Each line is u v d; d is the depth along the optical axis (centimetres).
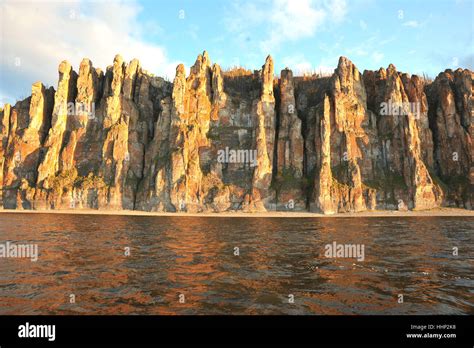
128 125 10506
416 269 1833
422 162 9088
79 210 9106
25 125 10988
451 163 9831
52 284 1501
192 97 10575
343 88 10275
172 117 10212
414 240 3095
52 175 9956
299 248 2617
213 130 10456
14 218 6141
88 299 1295
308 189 9269
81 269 1805
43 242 2844
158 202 9100
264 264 1967
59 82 10912
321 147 9200
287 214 8381
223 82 11450
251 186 9319
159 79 12412
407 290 1428
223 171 9800
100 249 2495
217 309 1191
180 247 2645
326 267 1883
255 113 10219
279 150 10044
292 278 1630
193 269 1823
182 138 9725
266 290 1422
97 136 10444
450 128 10062
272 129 10131
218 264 1962
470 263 2008
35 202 9362
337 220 6297
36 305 1228
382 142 9894
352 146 9588
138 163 10262
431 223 5325
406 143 9438
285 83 10644
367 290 1427
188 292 1391
